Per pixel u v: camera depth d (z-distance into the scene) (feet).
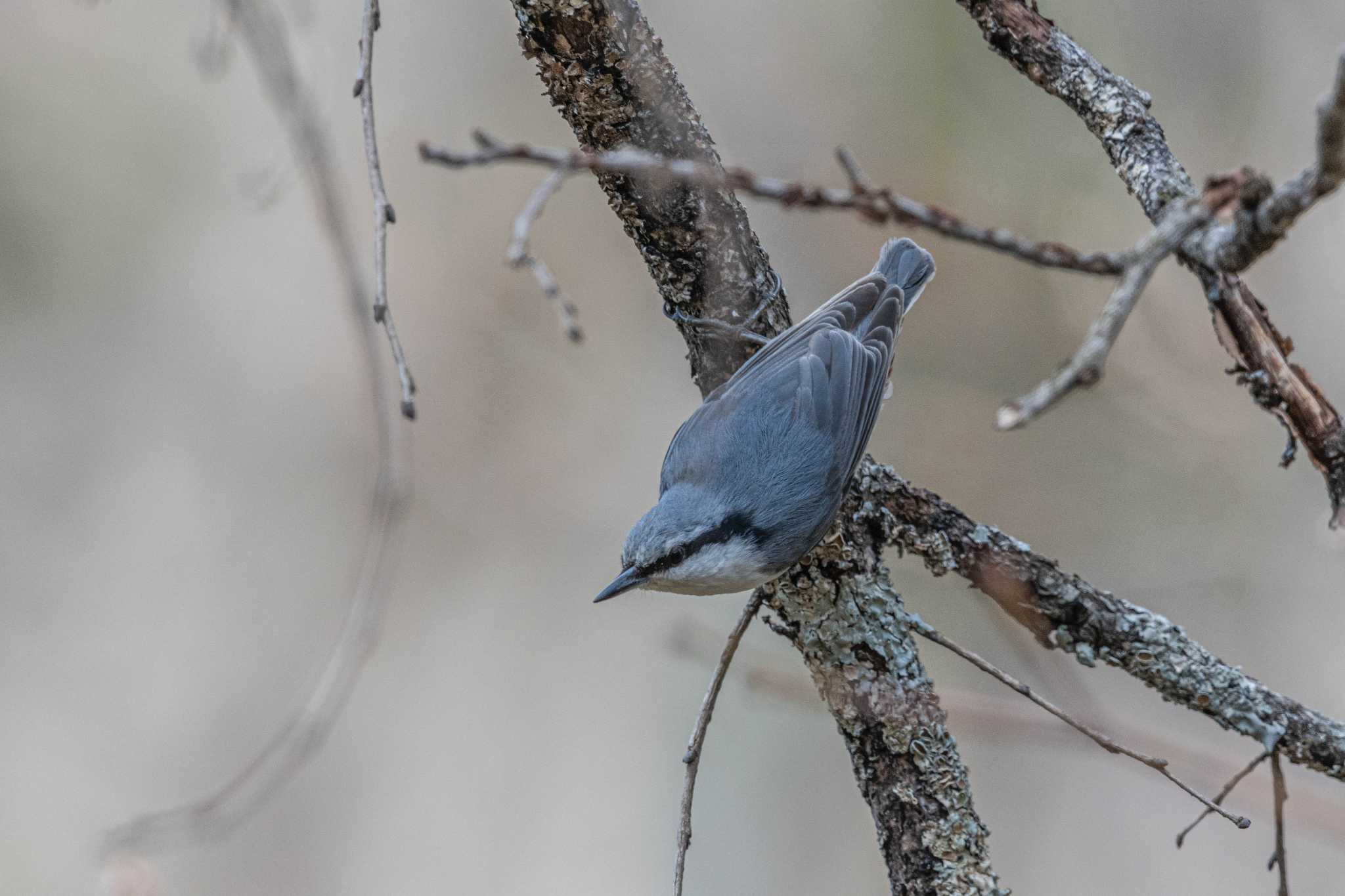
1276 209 12.86
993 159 40.75
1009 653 36.04
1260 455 39.45
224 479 44.11
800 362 22.12
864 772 18.84
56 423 43.52
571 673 41.39
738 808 39.68
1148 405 40.24
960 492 40.40
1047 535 40.01
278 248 42.93
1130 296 12.31
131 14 42.63
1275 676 37.86
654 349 42.32
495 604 41.75
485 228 41.75
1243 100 39.37
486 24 41.98
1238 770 23.31
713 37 41.98
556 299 13.97
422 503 41.22
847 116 41.39
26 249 43.19
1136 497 40.06
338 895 39.17
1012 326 41.06
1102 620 18.95
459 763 40.57
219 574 43.06
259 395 44.24
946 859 18.26
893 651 18.63
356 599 23.34
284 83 25.94
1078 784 38.34
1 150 42.73
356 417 42.22
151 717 41.29
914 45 40.96
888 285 24.97
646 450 41.78
